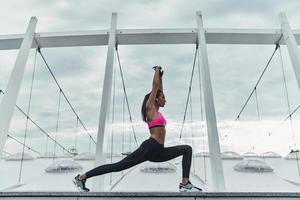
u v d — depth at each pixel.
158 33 5.67
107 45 5.95
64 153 10.84
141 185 6.27
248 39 5.88
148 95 3.35
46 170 7.49
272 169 7.67
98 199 2.96
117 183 6.51
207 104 4.75
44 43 5.89
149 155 2.96
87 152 9.92
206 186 6.23
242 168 7.71
